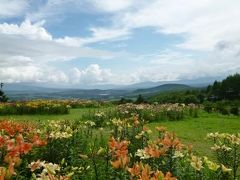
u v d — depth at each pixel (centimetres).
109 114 2283
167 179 445
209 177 767
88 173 752
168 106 2597
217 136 978
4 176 459
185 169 784
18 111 2612
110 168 712
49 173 506
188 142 1512
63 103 3083
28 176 727
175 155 729
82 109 3088
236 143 858
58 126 1033
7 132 882
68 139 988
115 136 1145
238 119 2494
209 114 2769
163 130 956
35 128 1060
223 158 891
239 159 910
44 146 909
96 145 1102
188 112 2652
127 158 550
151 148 669
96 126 1870
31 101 3027
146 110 2442
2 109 2569
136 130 1280
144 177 457
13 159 571
